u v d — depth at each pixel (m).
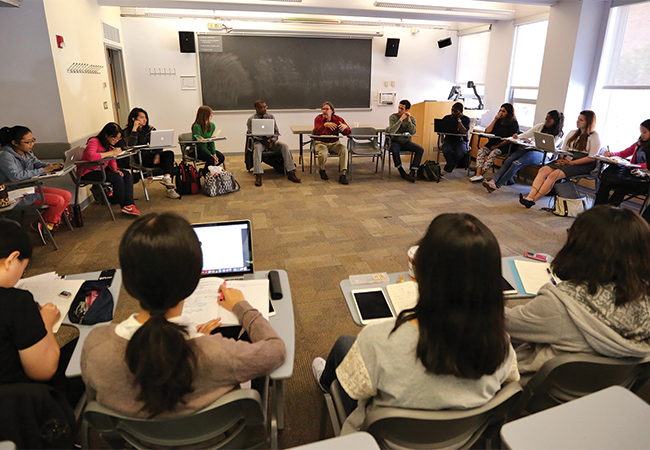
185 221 0.85
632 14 4.84
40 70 4.06
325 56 7.39
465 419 0.92
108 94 5.74
